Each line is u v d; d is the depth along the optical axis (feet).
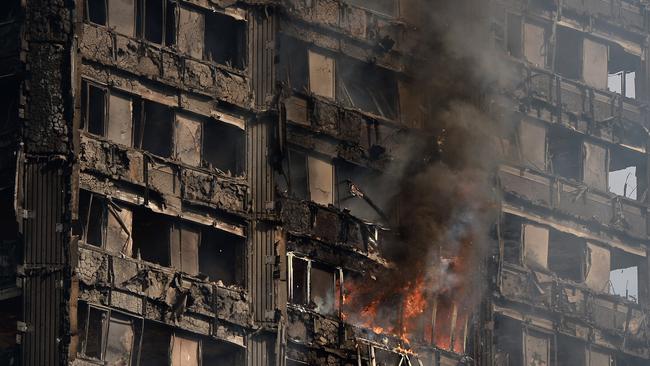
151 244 468.34
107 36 464.24
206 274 478.59
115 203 458.09
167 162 467.11
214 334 466.70
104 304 451.12
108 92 462.60
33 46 457.27
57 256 447.42
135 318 455.63
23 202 449.06
